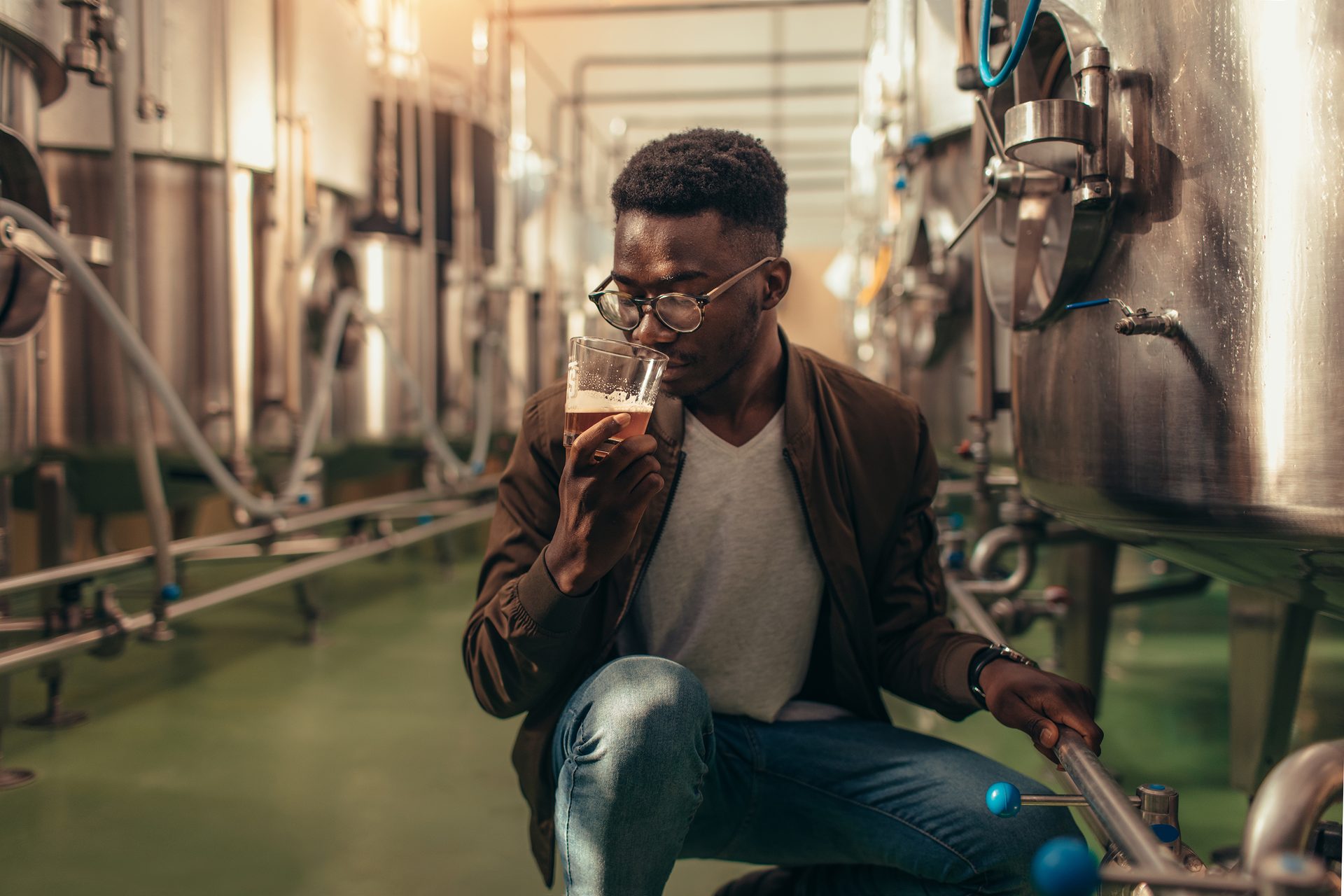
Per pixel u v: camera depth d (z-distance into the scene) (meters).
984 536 1.97
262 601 3.21
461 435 3.65
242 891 1.28
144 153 2.08
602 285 0.90
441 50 4.93
